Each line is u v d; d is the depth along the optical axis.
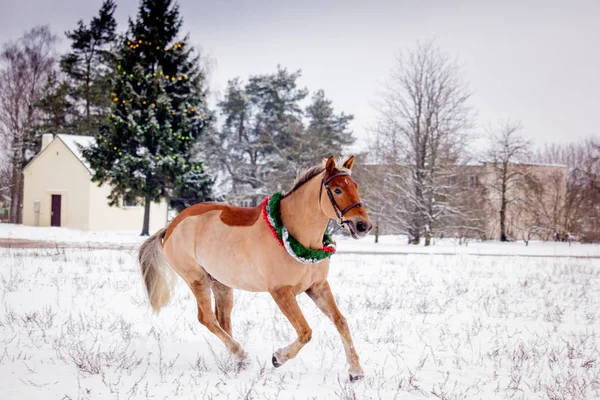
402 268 16.34
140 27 29.11
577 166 50.72
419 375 5.46
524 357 6.05
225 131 48.00
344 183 5.08
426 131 32.00
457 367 5.76
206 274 6.48
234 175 46.16
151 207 35.22
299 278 5.38
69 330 6.91
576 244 37.97
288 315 5.38
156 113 28.27
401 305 9.40
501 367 5.79
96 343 6.50
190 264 6.45
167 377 5.29
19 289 10.05
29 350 6.10
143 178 27.81
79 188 33.38
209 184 29.94
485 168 40.34
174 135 28.34
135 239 25.45
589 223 40.84
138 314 8.30
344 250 24.94
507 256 23.41
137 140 27.92
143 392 4.80
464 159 33.00
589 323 8.32
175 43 29.58
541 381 5.31
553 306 9.71
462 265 17.94
